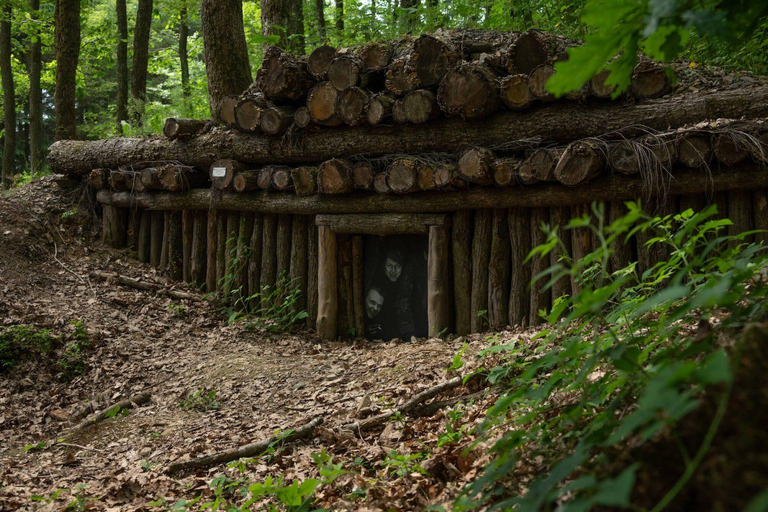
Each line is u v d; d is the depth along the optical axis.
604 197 5.77
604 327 4.33
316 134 7.37
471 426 3.90
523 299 6.38
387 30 9.68
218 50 9.34
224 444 4.91
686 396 1.32
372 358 6.36
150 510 3.97
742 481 1.30
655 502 1.44
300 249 7.92
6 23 14.97
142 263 9.27
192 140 8.50
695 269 5.09
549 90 1.64
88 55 19.12
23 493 4.35
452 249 6.91
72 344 6.84
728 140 5.06
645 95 5.72
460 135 6.52
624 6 1.50
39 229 9.13
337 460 4.24
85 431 5.50
